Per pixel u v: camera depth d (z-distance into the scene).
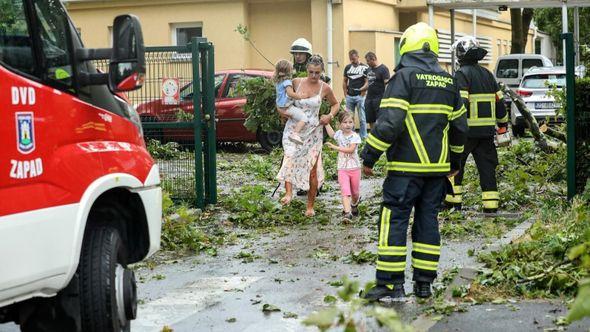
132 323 6.88
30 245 4.78
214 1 26.86
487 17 38.47
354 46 26.72
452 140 7.41
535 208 11.62
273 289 7.92
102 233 5.68
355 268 8.72
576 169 11.42
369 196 13.75
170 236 10.09
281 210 12.24
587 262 3.79
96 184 5.38
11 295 4.72
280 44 26.98
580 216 9.05
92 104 5.57
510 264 7.78
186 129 12.55
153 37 27.53
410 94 7.14
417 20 30.42
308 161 11.71
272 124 19.28
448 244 9.68
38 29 5.07
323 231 10.88
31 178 4.82
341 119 11.48
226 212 12.38
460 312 6.74
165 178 12.69
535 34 47.56
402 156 7.18
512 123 25.55
